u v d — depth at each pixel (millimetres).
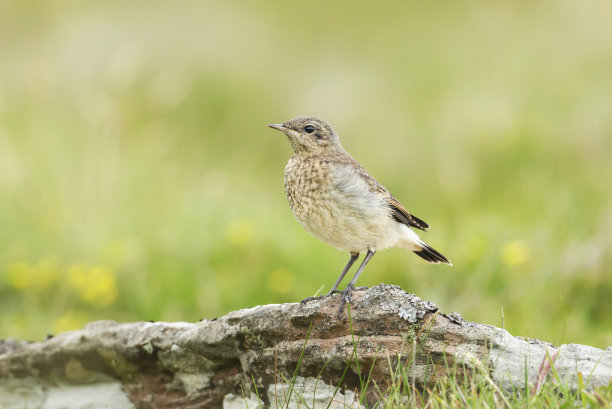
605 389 6141
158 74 21750
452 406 6258
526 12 22703
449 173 16578
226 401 7688
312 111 21250
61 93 19578
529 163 17016
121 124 17062
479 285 11906
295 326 7301
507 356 6695
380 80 22094
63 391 8336
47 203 14383
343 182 8531
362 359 7008
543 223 13617
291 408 7281
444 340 6855
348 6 25719
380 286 7215
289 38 24469
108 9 24891
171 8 24875
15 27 23984
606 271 11531
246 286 12570
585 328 10758
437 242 13164
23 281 12758
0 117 16844
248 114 21531
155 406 7977
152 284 12633
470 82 20688
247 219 13844
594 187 15180
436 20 24469
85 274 12781
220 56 23172
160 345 7777
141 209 14867
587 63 19688
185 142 19906
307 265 12867
